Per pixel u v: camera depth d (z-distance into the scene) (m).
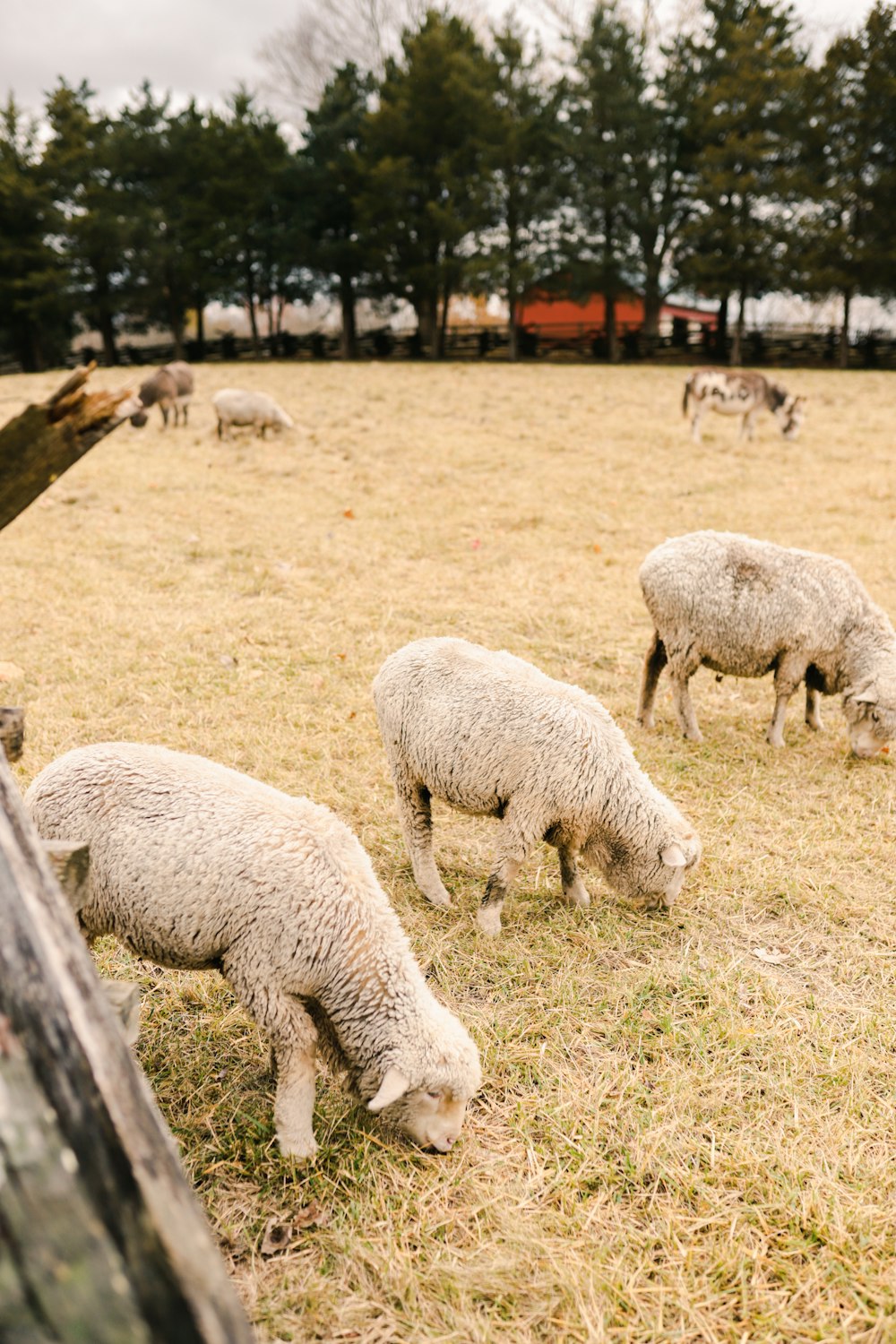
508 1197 2.88
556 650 7.57
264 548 10.05
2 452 2.17
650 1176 2.99
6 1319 1.08
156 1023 3.57
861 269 27.48
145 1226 1.21
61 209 31.41
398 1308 2.54
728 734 6.37
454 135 28.98
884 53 26.33
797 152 28.02
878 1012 3.72
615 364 30.64
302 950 2.90
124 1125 1.29
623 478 13.48
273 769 5.35
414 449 15.43
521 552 10.16
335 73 34.22
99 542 10.12
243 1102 3.22
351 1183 2.93
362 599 8.54
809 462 14.57
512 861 4.11
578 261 29.31
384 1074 2.89
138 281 32.47
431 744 4.11
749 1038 3.54
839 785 5.67
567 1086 3.31
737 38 27.12
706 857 4.80
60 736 5.57
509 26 28.89
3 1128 1.15
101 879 2.97
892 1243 2.73
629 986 3.86
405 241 29.70
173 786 3.09
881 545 10.03
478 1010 3.69
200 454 14.88
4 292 30.92
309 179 30.47
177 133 31.09
